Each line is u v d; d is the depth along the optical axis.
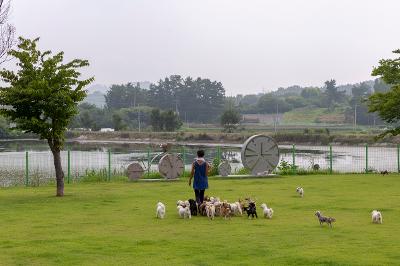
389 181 30.95
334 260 11.02
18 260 11.20
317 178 33.62
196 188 18.17
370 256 11.38
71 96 24.80
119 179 34.44
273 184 29.47
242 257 11.36
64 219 16.95
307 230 14.68
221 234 14.09
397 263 10.74
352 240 13.21
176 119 150.62
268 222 16.16
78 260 11.16
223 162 34.41
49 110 24.17
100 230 14.83
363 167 50.47
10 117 24.95
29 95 23.80
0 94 23.75
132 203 21.30
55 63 24.95
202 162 18.25
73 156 72.50
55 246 12.56
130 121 190.25
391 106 37.44
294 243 12.84
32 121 23.66
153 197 23.52
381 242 12.95
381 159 63.06
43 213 18.39
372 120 189.75
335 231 14.52
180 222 16.22
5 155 74.00
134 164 33.38
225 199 22.22
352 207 19.59
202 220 16.61
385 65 39.50
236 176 33.75
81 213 18.36
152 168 44.41
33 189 28.50
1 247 12.47
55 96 24.08
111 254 11.70
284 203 20.81
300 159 62.97
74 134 147.62
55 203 21.38
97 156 72.12
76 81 25.17
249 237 13.63
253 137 34.56
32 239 13.47
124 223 16.06
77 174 39.94
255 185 28.88
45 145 113.38
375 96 39.25
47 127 24.02
